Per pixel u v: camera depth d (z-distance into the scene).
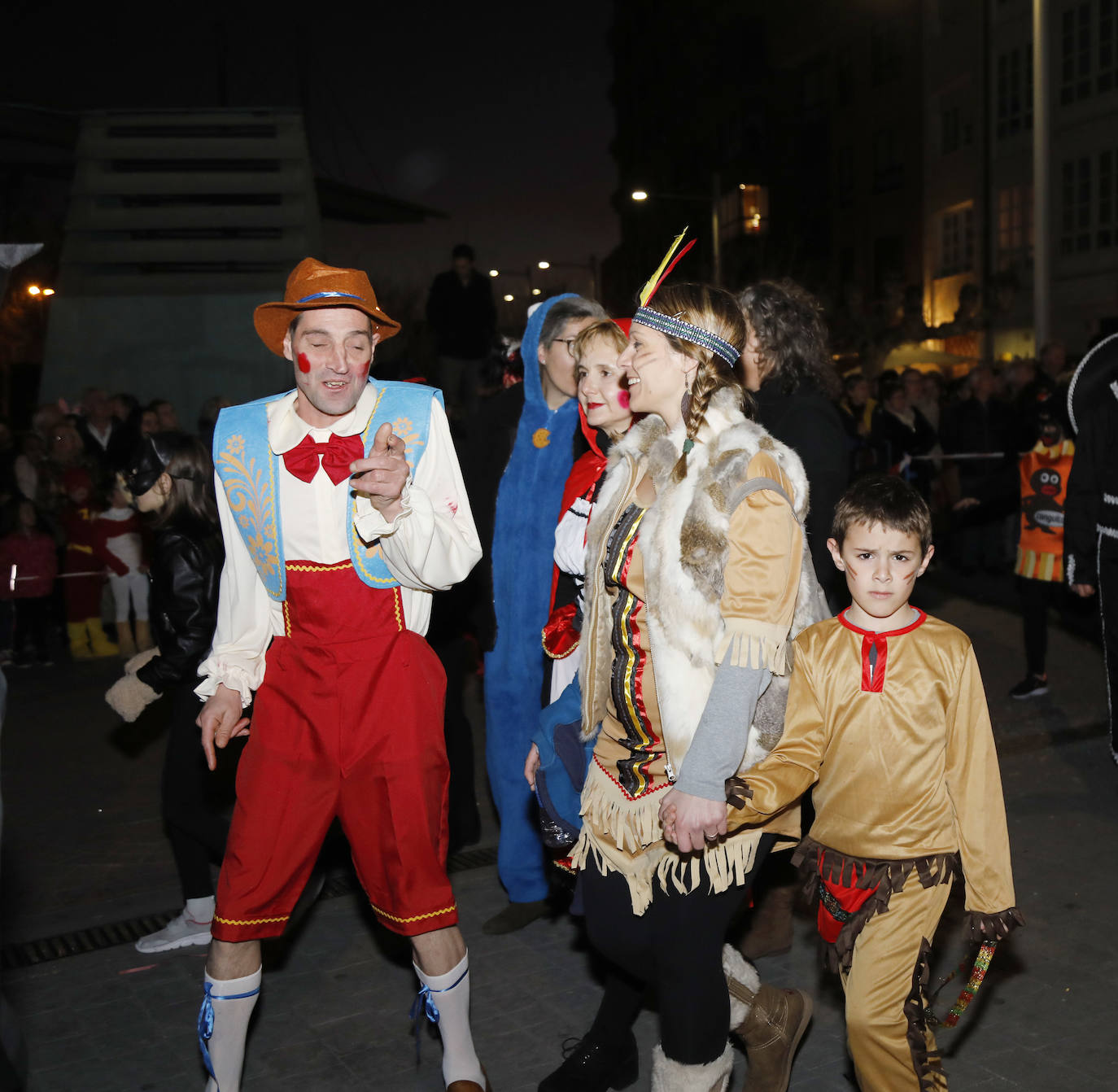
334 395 2.62
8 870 4.67
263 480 2.66
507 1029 3.27
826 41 34.66
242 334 12.47
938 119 30.02
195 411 12.47
